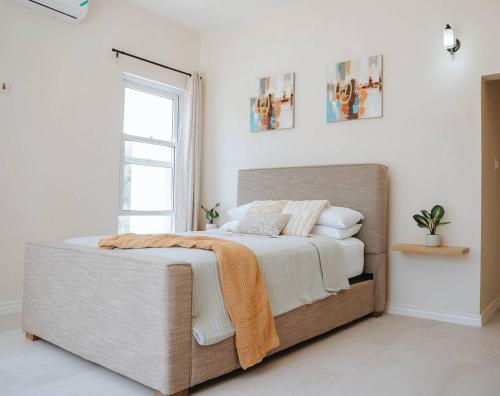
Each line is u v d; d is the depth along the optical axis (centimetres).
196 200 500
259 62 473
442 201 359
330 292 304
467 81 349
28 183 365
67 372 232
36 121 370
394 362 253
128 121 458
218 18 479
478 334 313
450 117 357
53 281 263
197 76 503
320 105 427
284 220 357
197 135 502
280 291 261
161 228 493
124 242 254
